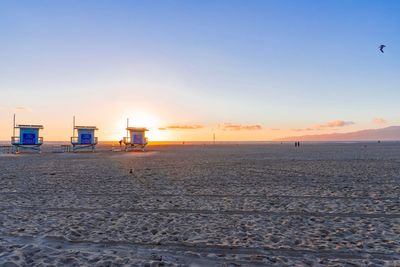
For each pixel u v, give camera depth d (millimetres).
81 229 8008
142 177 18312
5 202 11367
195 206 10664
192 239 7230
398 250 6418
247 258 6055
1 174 19703
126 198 12086
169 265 5711
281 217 9156
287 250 6496
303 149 62469
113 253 6348
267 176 18438
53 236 7430
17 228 8094
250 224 8453
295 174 19297
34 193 13195
